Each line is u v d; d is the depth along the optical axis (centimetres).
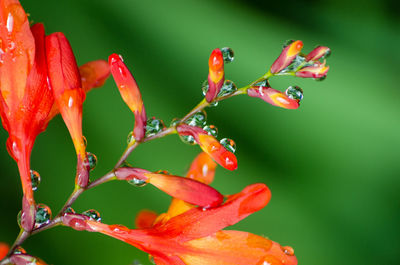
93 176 44
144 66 50
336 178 51
